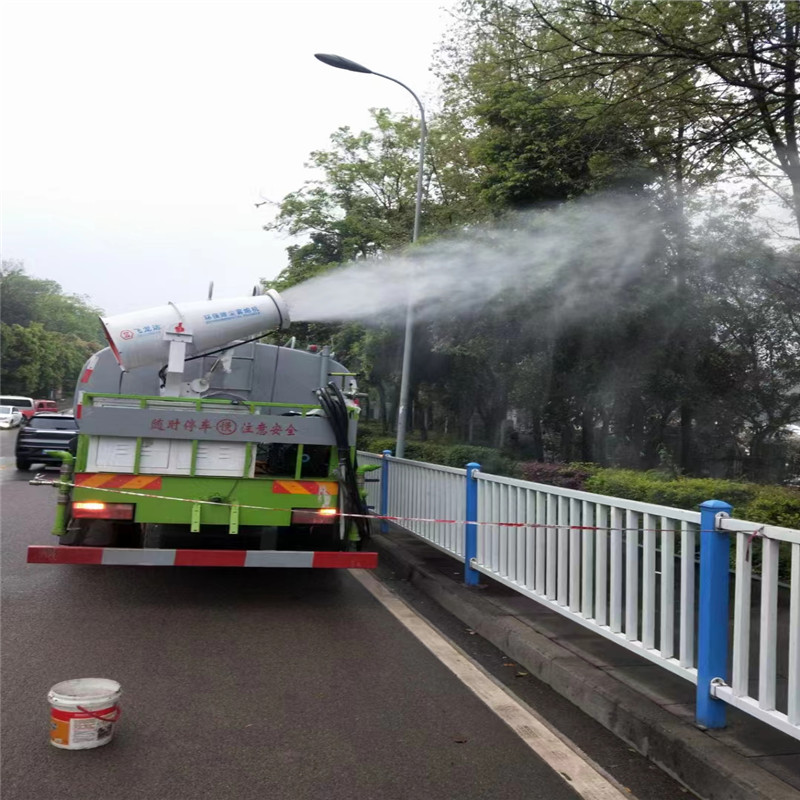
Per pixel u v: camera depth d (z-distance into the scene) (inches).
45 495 599.8
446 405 749.9
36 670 199.9
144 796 136.1
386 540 397.1
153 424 258.4
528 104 506.9
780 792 127.6
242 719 172.4
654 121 411.2
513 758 155.6
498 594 275.6
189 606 272.7
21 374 2763.3
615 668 193.3
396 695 190.4
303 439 268.7
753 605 236.4
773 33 347.9
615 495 331.0
